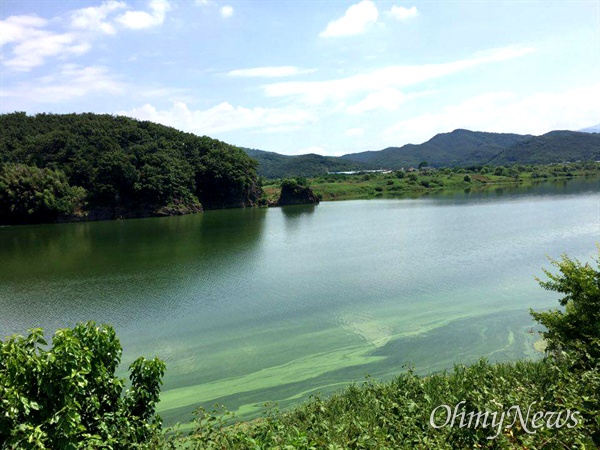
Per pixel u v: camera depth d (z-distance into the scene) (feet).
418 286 85.71
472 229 156.46
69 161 323.57
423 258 111.45
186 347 62.03
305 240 155.12
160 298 85.87
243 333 66.13
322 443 23.88
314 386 48.83
